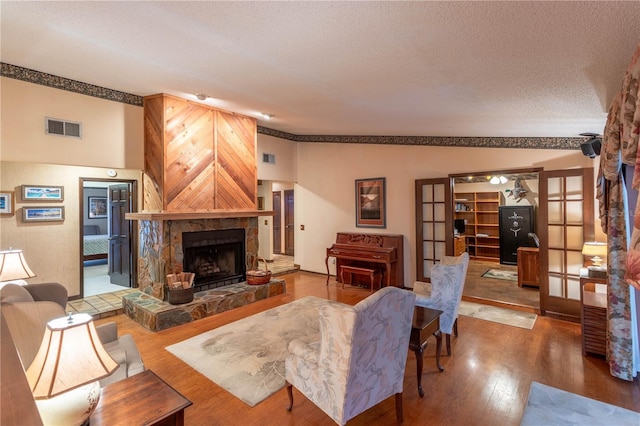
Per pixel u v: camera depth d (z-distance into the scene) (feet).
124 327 12.55
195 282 15.05
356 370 5.88
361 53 7.06
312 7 5.45
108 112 13.11
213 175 15.43
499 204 27.81
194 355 10.18
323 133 20.67
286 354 10.24
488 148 15.94
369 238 18.99
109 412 4.71
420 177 17.97
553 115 10.30
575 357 9.97
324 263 21.80
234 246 16.93
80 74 11.13
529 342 11.10
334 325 5.88
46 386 3.88
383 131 17.30
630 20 4.58
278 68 8.73
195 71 9.87
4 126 10.69
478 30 5.40
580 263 13.17
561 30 5.07
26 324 5.15
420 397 7.97
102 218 29.01
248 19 6.14
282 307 14.84
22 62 10.11
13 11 6.61
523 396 7.98
